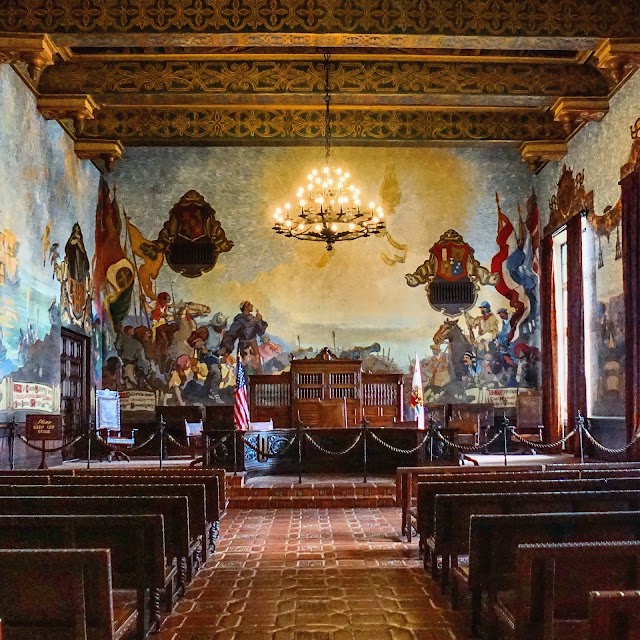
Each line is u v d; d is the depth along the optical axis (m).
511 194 22.62
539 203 22.33
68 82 17.25
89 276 20.94
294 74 17.67
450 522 6.80
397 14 14.08
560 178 20.70
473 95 17.80
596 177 18.30
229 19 13.96
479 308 22.36
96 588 4.36
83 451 20.11
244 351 22.08
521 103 18.20
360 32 14.01
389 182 22.61
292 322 22.23
